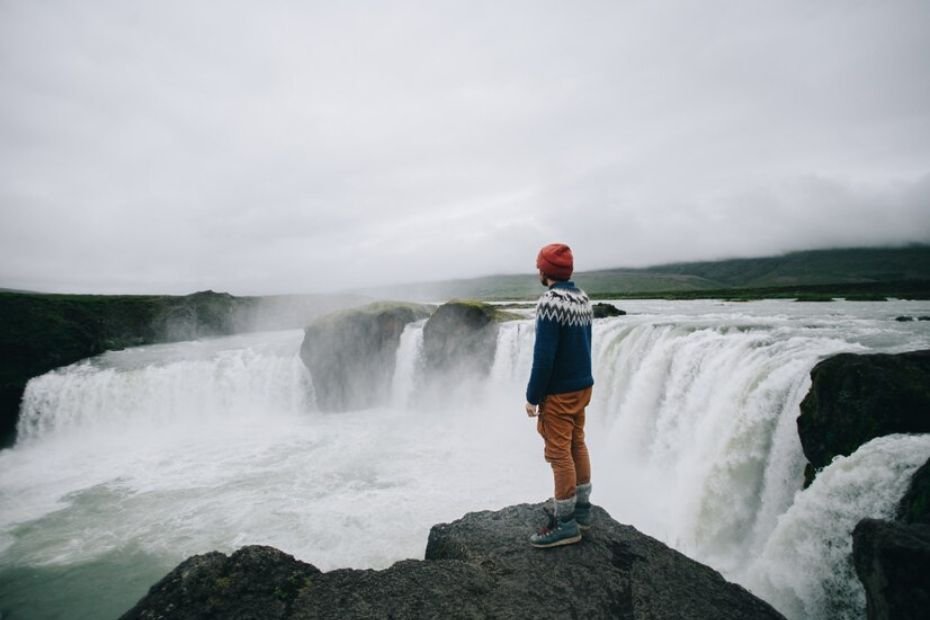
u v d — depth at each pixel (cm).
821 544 665
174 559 1141
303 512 1293
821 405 802
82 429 2356
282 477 1552
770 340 1227
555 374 443
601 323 2089
